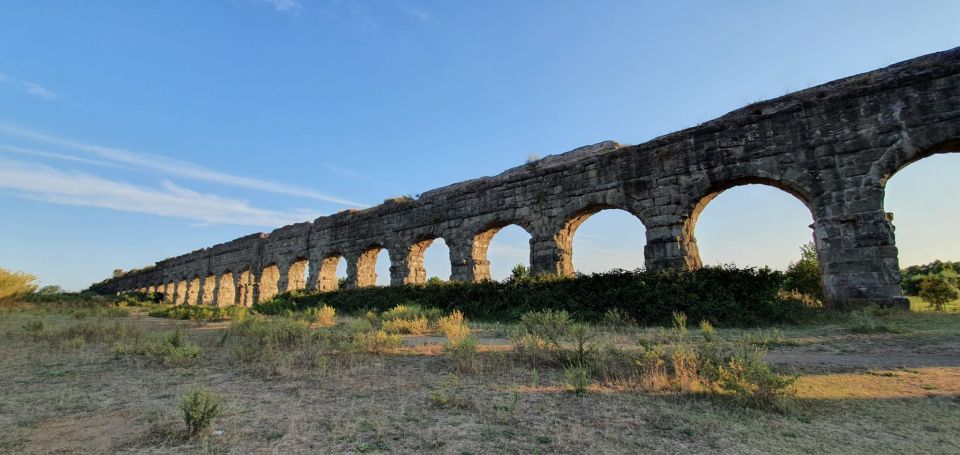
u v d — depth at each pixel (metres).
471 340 10.06
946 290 19.69
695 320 15.20
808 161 17.31
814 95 17.73
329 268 39.81
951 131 14.90
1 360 10.66
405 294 26.67
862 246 15.82
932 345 9.72
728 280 15.77
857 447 4.61
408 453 4.63
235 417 5.93
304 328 14.14
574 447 4.71
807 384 7.08
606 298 17.72
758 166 18.39
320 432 5.30
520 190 25.98
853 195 16.27
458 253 28.45
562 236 24.19
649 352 8.16
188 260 62.88
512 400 6.41
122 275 89.25
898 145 15.70
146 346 11.64
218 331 17.30
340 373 8.59
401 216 32.50
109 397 7.19
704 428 5.19
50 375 8.95
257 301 46.41
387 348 11.31
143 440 5.12
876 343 10.27
